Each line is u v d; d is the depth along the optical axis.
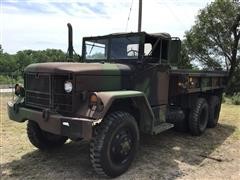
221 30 23.55
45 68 4.19
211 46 24.17
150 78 5.18
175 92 5.87
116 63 4.97
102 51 5.36
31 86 4.48
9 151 5.12
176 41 5.59
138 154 5.15
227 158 5.15
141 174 4.27
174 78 5.86
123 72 4.66
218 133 7.05
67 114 4.04
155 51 5.22
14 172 4.24
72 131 3.77
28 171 4.29
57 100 4.13
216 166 4.74
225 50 23.66
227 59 24.08
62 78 4.09
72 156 4.94
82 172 4.28
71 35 5.19
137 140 4.41
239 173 4.48
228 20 23.28
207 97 7.62
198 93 6.92
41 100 4.32
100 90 4.29
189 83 6.00
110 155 3.97
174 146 5.75
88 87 4.13
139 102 4.54
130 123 4.23
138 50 4.93
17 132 6.35
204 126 6.88
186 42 24.86
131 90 4.67
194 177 4.27
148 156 5.07
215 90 8.24
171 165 4.69
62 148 5.35
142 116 4.72
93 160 3.89
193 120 6.48
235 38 23.19
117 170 4.09
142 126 4.76
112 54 5.23
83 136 3.69
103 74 4.34
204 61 24.53
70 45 5.21
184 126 6.71
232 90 22.89
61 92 4.11
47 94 4.21
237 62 23.62
